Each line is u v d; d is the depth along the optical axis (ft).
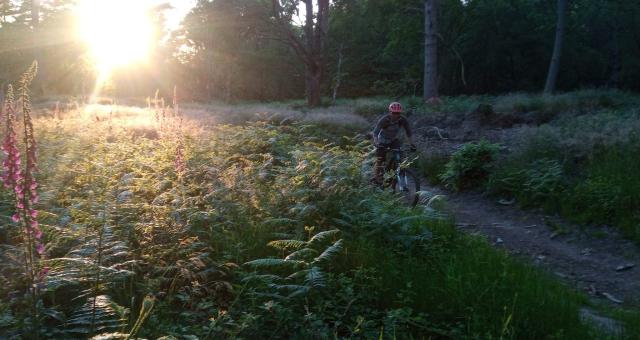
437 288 17.26
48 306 13.56
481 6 140.87
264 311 14.97
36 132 31.40
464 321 16.15
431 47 92.79
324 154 27.04
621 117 48.06
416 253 21.03
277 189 22.48
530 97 80.53
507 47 145.59
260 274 16.84
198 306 14.35
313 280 15.26
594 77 156.25
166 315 14.03
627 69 145.89
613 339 15.93
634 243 27.04
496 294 17.07
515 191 35.63
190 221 18.01
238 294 14.99
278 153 33.99
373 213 21.98
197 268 15.85
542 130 43.06
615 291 22.48
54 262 13.15
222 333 13.38
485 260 20.62
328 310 15.85
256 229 19.10
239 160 30.91
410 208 26.78
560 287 20.13
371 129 61.26
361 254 18.62
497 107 70.08
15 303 12.53
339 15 160.86
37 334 11.16
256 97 207.10
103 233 14.16
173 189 20.29
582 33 159.33
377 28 170.19
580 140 39.17
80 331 11.48
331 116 63.57
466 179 39.40
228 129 39.70
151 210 17.93
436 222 24.93
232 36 169.48
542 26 141.79
